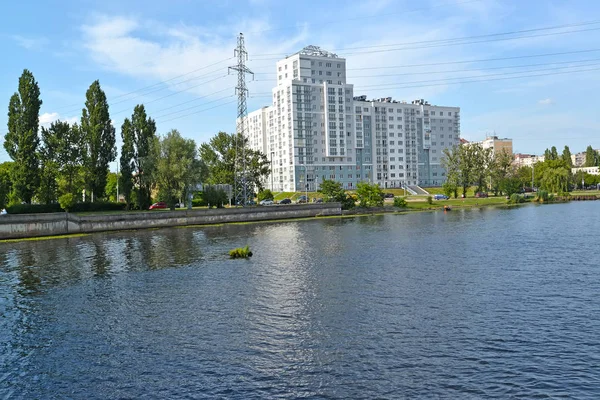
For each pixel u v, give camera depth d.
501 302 29.88
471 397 17.41
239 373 20.06
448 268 41.59
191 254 54.31
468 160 153.75
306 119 191.25
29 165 87.31
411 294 32.50
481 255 48.06
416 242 60.19
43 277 42.09
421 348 22.23
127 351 23.02
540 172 183.00
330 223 93.88
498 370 19.62
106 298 33.84
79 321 28.23
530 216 94.56
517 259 44.91
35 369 21.22
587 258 44.19
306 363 20.88
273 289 35.19
